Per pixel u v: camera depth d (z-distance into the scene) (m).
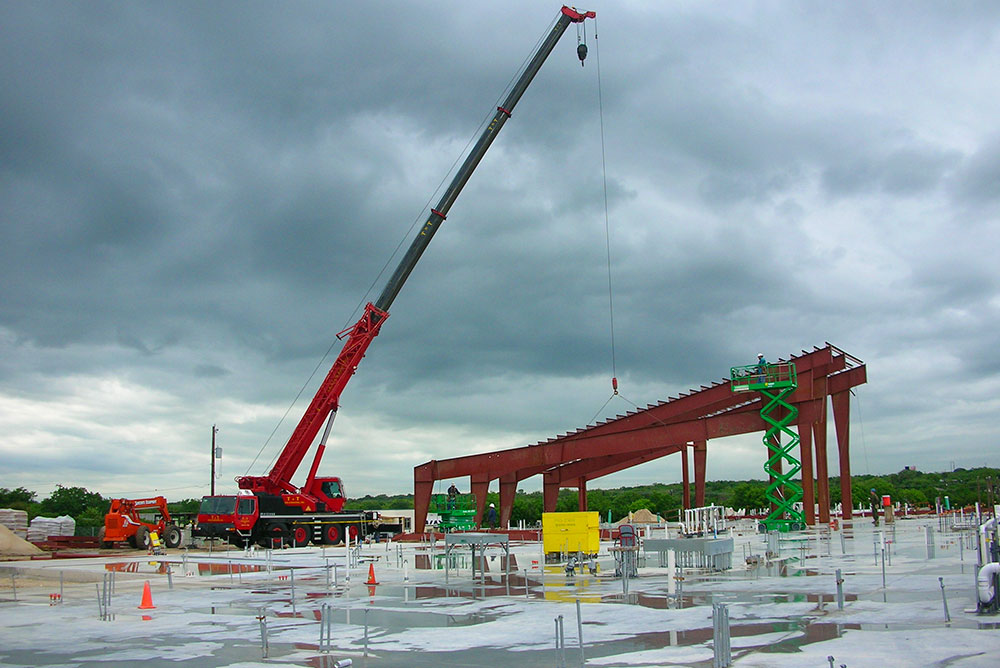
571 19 67.00
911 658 13.98
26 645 17.61
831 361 57.19
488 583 29.73
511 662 14.99
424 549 53.97
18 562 47.62
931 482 187.62
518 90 66.31
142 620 21.34
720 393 61.75
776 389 57.97
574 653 15.68
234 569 39.09
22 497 145.00
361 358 64.25
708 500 162.50
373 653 16.16
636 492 171.12
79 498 154.88
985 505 99.12
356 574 34.94
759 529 56.00
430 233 64.69
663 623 18.95
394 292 64.44
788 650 15.06
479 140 65.88
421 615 21.33
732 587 25.80
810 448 56.75
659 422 63.94
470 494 69.44
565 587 27.56
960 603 20.16
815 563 33.16
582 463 73.62
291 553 52.53
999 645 14.93
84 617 22.02
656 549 28.88
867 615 18.89
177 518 71.75
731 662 14.16
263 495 62.34
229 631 19.25
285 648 16.89
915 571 28.45
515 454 67.25
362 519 67.50
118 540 60.75
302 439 63.62
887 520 69.81
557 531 33.12
